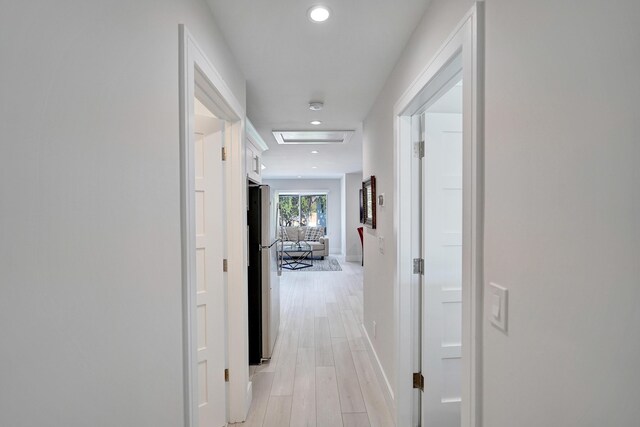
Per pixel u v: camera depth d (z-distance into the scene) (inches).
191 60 46.1
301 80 89.1
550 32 27.4
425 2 55.1
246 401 84.4
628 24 20.4
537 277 29.2
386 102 89.7
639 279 19.8
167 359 39.3
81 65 24.3
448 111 75.9
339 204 416.8
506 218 34.1
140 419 33.0
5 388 18.5
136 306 32.2
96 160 26.1
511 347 33.3
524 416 31.2
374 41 68.4
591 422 23.5
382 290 96.0
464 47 41.9
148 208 34.7
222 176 76.0
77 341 24.0
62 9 22.4
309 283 246.4
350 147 188.2
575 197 24.7
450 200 76.8
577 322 24.7
